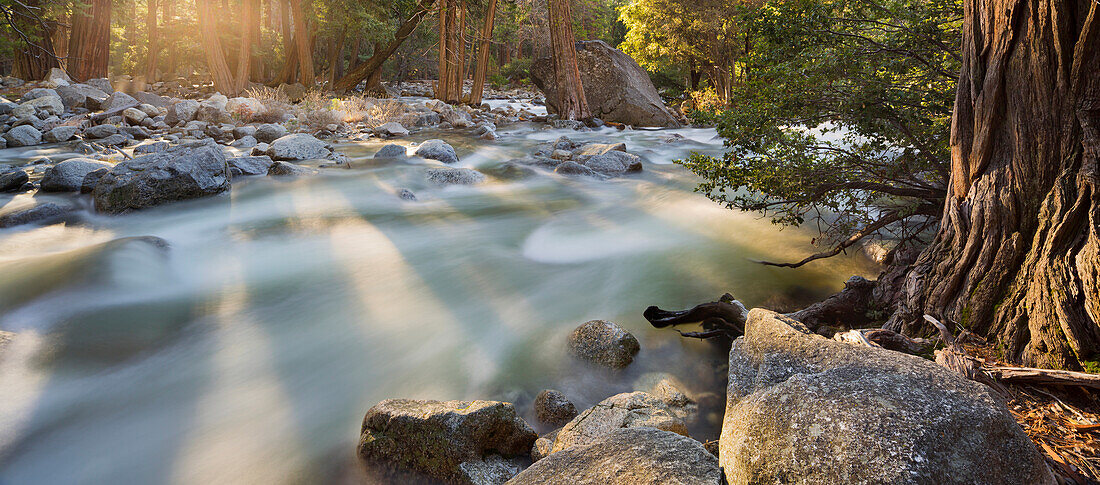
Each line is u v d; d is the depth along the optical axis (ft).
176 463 10.84
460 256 21.25
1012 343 10.64
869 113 17.31
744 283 18.80
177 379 13.37
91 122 50.44
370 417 10.84
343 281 18.89
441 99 76.33
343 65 125.29
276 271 19.58
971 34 12.39
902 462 6.02
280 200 28.30
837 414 6.62
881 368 7.77
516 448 10.74
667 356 14.53
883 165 17.71
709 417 12.17
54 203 24.93
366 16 77.87
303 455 11.07
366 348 14.92
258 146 39.22
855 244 21.33
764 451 6.64
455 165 39.52
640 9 84.38
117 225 24.07
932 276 12.59
